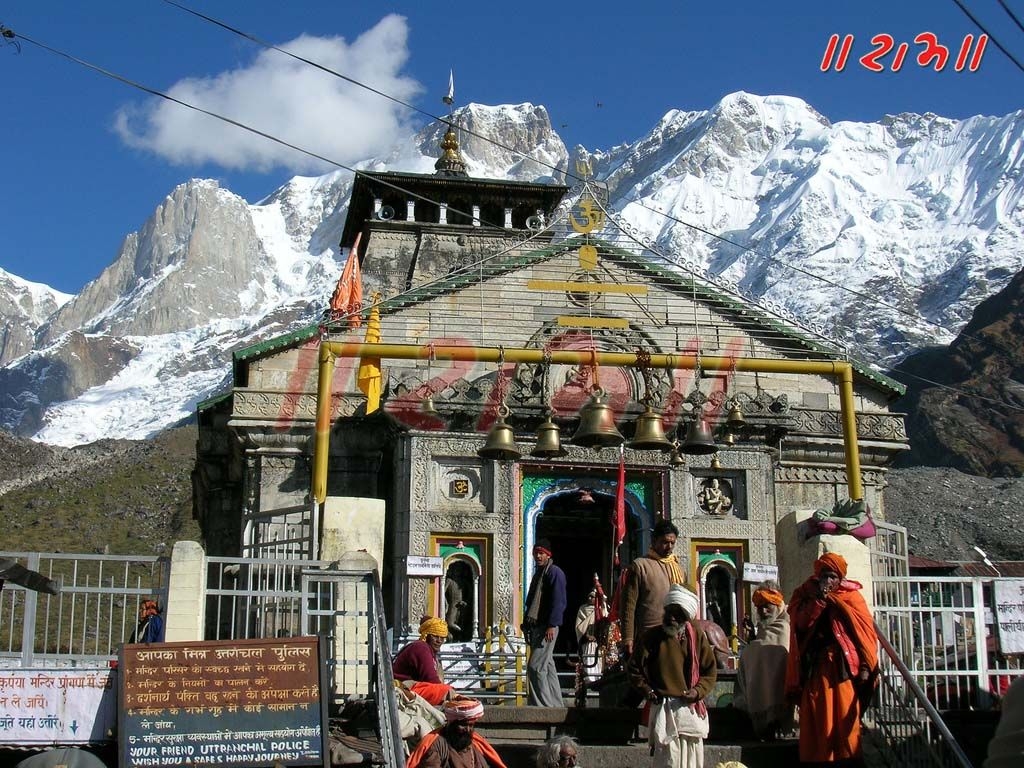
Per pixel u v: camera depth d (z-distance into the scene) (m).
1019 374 162.75
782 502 33.81
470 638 30.25
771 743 16.88
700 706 15.42
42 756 15.52
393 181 50.53
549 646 19.50
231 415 32.66
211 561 18.19
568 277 34.41
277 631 20.11
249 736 15.56
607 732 17.50
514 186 51.06
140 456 130.12
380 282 48.69
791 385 34.44
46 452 136.75
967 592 20.09
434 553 30.59
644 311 34.09
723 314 34.66
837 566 16.03
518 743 16.86
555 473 31.88
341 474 32.41
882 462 34.44
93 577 55.78
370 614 17.86
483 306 33.75
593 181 32.28
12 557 17.34
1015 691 11.04
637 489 32.16
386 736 14.90
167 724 15.53
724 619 31.58
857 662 15.69
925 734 16.05
